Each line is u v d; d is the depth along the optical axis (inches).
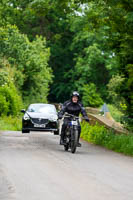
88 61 4471.0
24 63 2886.3
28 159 768.3
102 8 1211.2
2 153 854.5
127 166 732.0
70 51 5118.1
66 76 4938.5
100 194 478.9
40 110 1541.6
